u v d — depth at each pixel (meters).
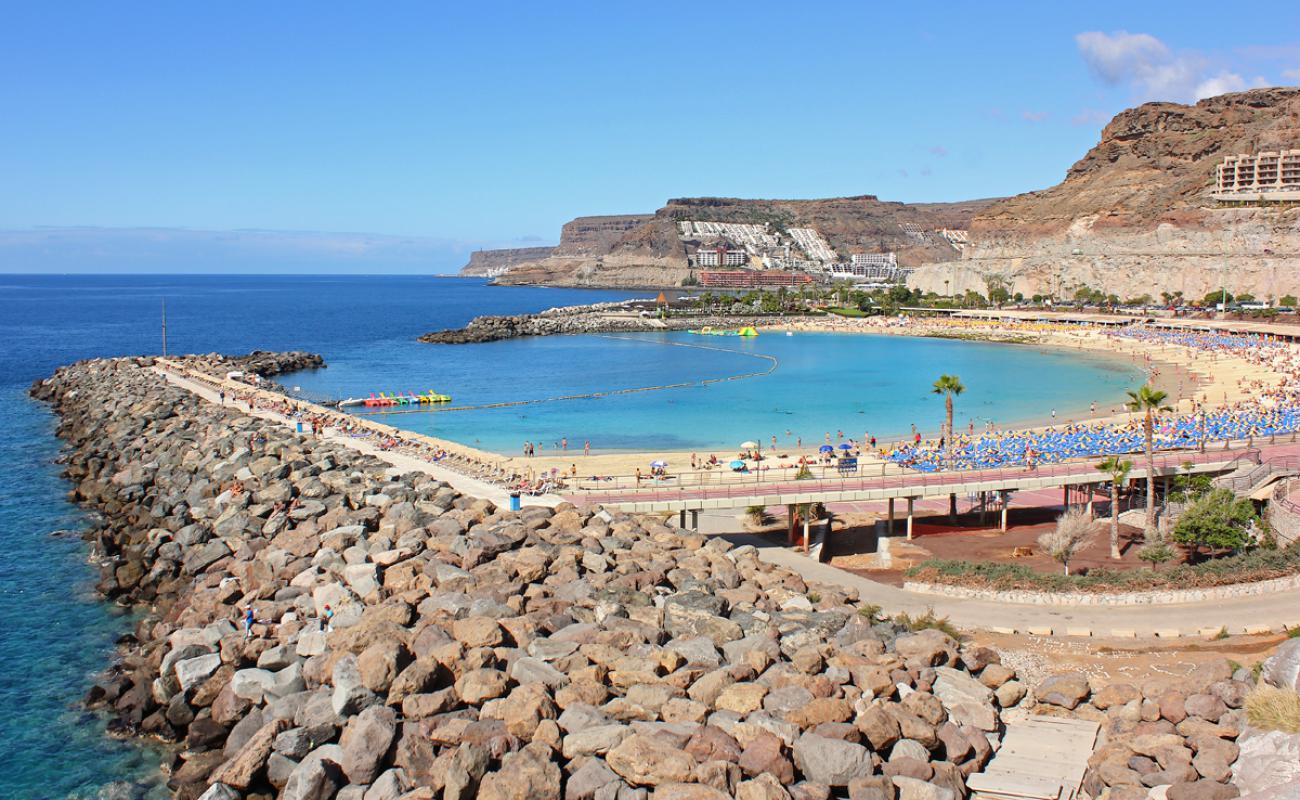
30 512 69.69
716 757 27.70
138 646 43.69
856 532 63.78
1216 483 64.44
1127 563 54.44
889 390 141.50
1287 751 25.78
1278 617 41.47
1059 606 44.62
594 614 39.75
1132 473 66.12
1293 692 28.25
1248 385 133.88
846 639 37.25
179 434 86.88
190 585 49.56
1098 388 140.88
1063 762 29.09
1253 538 52.53
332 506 59.31
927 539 61.44
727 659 35.06
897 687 32.50
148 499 68.88
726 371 170.38
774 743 27.92
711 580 44.88
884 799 26.23
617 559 47.94
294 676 35.34
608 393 141.25
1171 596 44.69
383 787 27.94
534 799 26.55
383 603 40.12
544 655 34.62
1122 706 31.81
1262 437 79.69
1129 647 38.94
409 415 120.69
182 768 33.09
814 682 31.67
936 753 29.45
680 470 80.75
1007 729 31.58
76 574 55.31
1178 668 36.34
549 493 63.88
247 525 57.06
